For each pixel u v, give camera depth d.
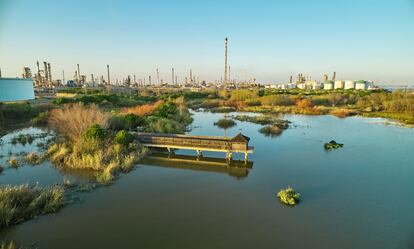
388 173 17.48
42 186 14.23
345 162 19.92
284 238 10.12
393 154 22.09
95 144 19.12
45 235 10.03
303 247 9.59
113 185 15.05
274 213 12.05
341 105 62.31
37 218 11.12
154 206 12.59
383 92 66.94
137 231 10.45
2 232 10.10
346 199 13.58
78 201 12.87
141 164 18.98
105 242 9.71
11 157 18.88
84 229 10.49
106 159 17.88
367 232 10.60
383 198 13.70
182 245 9.62
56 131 26.23
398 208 12.61
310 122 39.47
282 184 15.59
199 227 10.80
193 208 12.45
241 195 13.98
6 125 32.25
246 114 49.50
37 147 22.23
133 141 21.55
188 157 20.84
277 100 64.69
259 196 13.88
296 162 19.86
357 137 28.91
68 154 18.97
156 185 15.20
